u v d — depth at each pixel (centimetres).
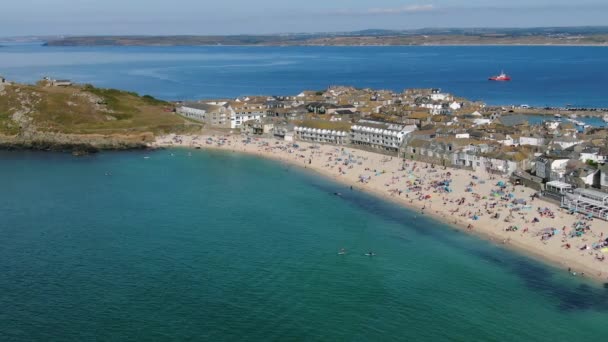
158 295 14375
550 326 13238
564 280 15312
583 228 18000
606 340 12694
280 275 15600
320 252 17200
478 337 12800
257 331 12850
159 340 12450
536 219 19050
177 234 18562
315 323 13225
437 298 14438
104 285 14888
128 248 17350
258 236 18450
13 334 12644
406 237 18450
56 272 15638
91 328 12888
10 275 15438
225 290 14675
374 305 14062
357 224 19662
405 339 12688
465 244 17825
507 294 14638
